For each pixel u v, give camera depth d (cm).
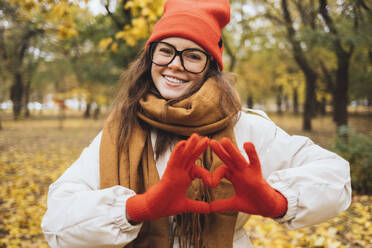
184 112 107
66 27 421
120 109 123
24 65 1063
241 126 123
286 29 882
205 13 119
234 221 110
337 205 99
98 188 114
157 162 117
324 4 583
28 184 568
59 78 1652
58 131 1647
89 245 92
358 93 1348
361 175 498
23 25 592
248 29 1181
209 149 116
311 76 962
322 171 102
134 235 95
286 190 100
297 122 2162
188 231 110
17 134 1448
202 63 118
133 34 410
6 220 390
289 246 328
